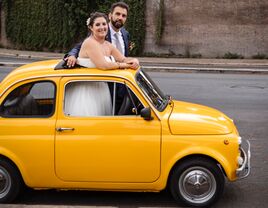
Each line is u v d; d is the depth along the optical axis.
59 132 5.86
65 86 5.96
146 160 5.83
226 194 6.57
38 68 6.25
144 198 6.34
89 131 5.86
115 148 5.82
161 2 29.36
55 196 6.43
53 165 5.90
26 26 31.73
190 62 26.27
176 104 6.64
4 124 5.92
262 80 19.61
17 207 5.70
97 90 5.98
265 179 7.21
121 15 7.52
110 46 6.56
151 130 5.83
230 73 22.80
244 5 28.83
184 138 5.82
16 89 6.02
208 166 5.87
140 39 29.94
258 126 10.85
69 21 30.34
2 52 29.47
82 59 6.16
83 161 5.87
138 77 6.23
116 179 5.89
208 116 6.18
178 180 5.93
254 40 28.98
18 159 5.91
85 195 6.46
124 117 5.88
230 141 5.85
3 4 32.03
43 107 6.01
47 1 30.97
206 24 29.33
